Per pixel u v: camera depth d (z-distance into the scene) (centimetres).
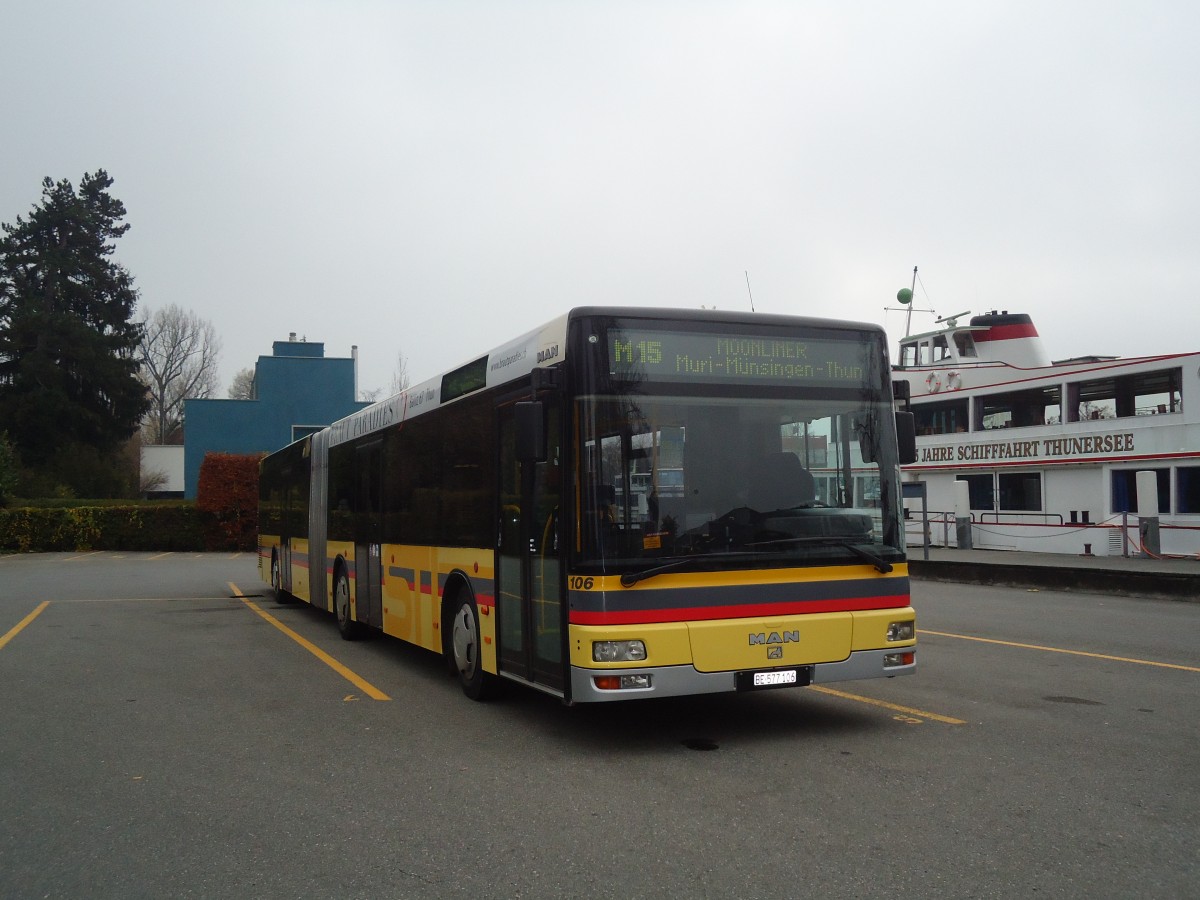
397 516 1131
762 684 695
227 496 4494
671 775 650
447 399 982
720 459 714
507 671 817
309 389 5406
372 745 749
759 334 741
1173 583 1831
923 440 3409
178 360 7888
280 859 503
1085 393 3044
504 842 523
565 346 715
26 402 5756
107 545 4456
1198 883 452
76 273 6234
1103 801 574
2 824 566
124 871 489
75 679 1060
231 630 1516
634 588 676
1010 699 877
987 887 448
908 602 756
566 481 700
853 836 520
